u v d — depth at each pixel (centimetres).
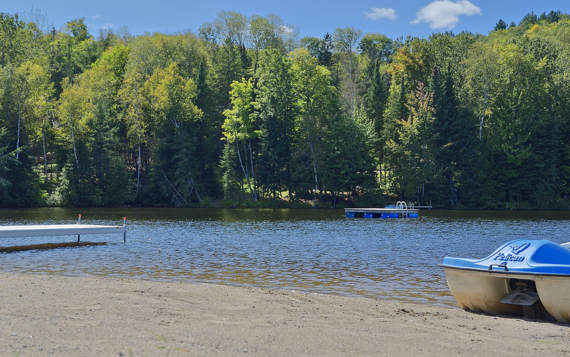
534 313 1067
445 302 1242
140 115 7175
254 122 7506
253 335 774
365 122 7294
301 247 2381
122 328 789
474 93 7325
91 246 2364
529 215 5331
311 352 692
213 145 7606
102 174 6812
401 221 4428
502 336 862
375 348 727
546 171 6944
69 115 6738
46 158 7344
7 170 6047
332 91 7569
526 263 1041
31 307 928
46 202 6462
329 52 10400
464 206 6969
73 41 11306
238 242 2588
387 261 1939
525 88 7181
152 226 3597
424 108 6956
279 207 6944
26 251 2170
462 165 6975
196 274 1620
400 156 6956
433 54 8262
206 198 7156
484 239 2825
